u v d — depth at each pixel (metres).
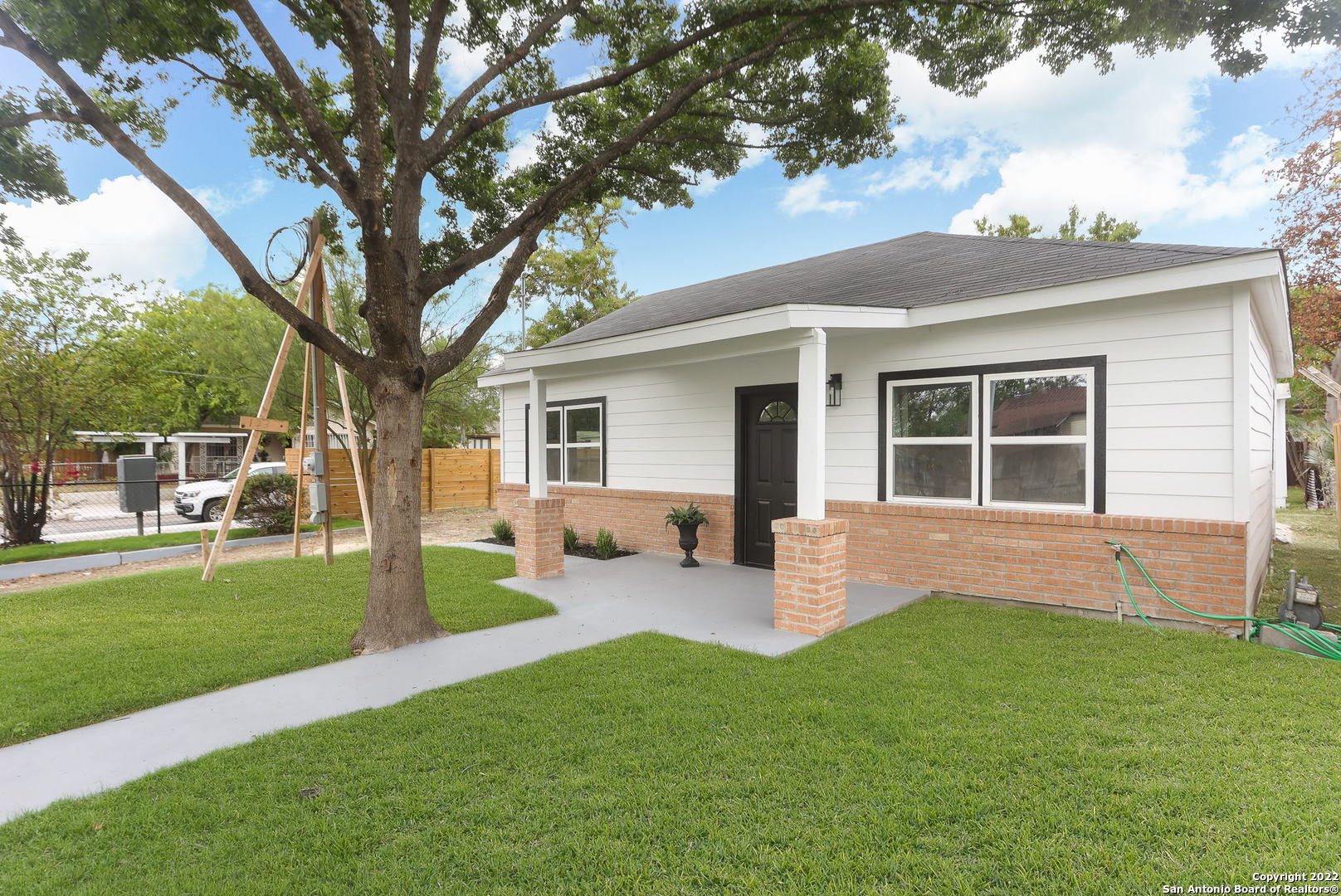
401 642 5.30
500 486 12.98
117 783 3.11
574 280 27.02
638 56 6.47
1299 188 14.20
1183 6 5.16
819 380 5.78
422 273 5.79
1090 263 6.12
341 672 4.68
